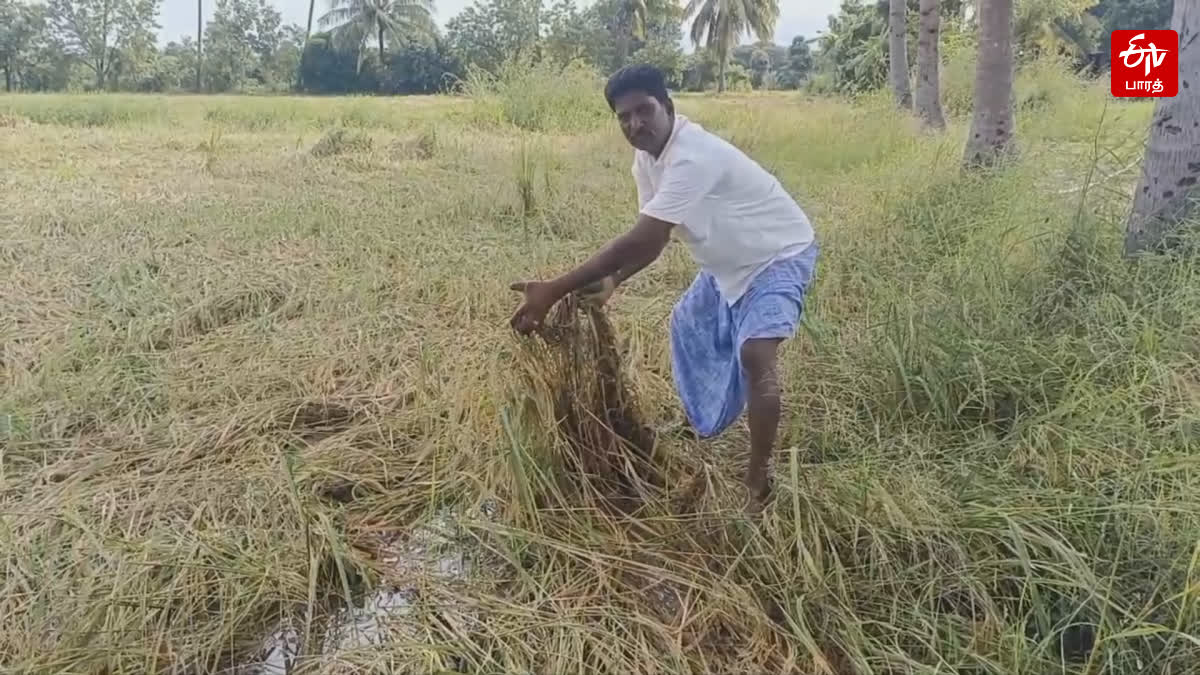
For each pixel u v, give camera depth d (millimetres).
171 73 49531
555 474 2549
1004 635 1938
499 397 2639
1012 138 7254
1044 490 2367
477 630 2082
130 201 6703
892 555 2240
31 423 3086
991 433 2812
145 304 4242
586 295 2572
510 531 2324
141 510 2588
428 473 2803
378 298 4445
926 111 11555
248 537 2432
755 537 2271
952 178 6211
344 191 7344
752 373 2430
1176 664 1884
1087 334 3213
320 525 2396
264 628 2160
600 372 2643
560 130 14289
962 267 3998
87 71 48312
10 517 2529
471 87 15547
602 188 7309
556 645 2018
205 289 4477
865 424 3010
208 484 2713
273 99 23422
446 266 4863
